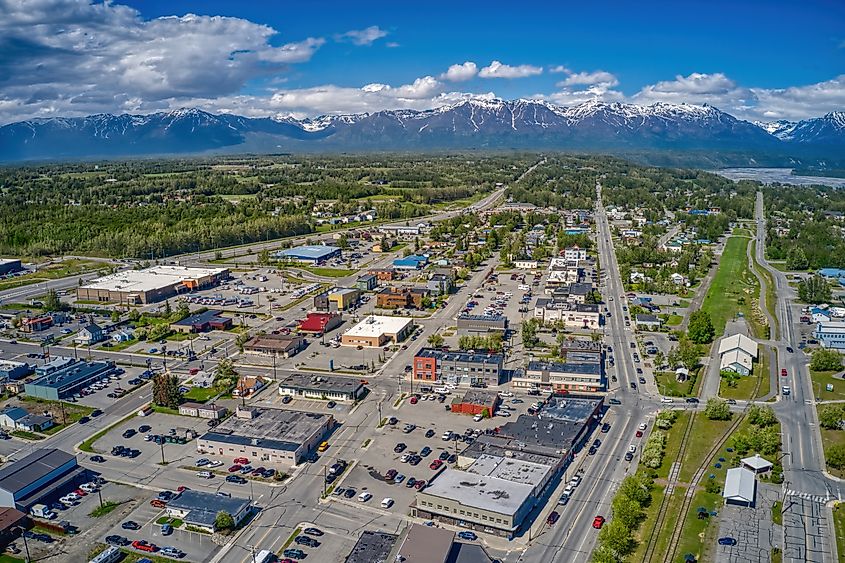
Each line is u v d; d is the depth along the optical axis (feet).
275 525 331.57
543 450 392.47
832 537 318.04
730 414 455.22
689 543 312.71
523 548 311.27
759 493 356.59
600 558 286.46
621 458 398.62
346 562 288.10
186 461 399.65
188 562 302.25
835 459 382.01
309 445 412.98
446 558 283.79
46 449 402.72
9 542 319.88
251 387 506.89
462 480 352.08
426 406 481.05
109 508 347.36
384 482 373.40
